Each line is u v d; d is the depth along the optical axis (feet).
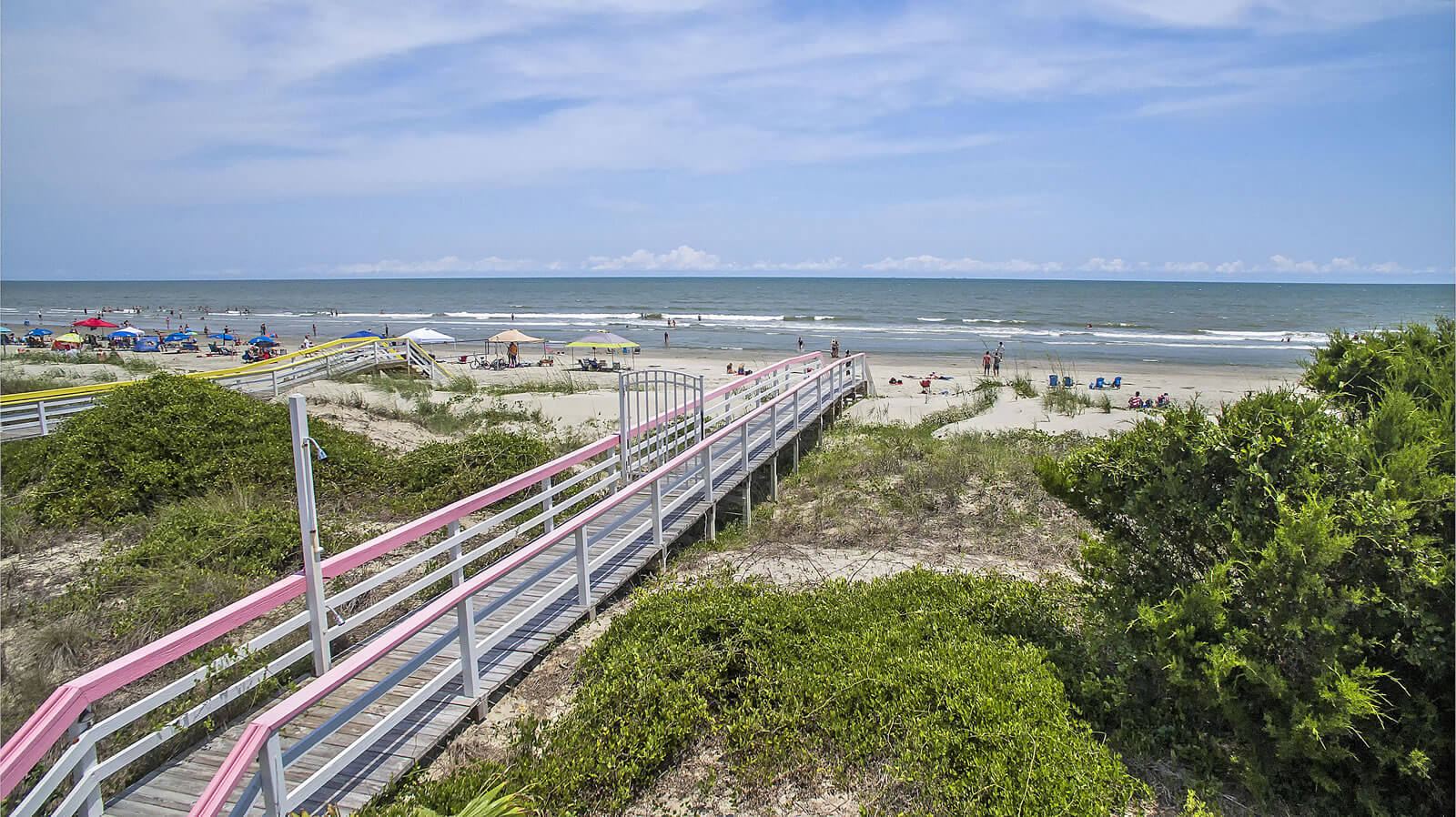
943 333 185.88
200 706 13.41
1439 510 13.56
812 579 24.07
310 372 60.95
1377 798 13.06
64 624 19.19
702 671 16.78
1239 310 268.62
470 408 51.16
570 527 19.67
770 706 15.84
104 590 20.84
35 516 26.40
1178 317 239.09
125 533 25.46
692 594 20.57
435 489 31.30
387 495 31.65
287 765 13.21
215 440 31.48
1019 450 37.55
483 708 16.51
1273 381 94.07
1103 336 176.96
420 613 14.89
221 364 106.83
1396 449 14.57
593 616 21.13
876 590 21.07
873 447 39.58
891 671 16.12
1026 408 51.49
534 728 15.42
